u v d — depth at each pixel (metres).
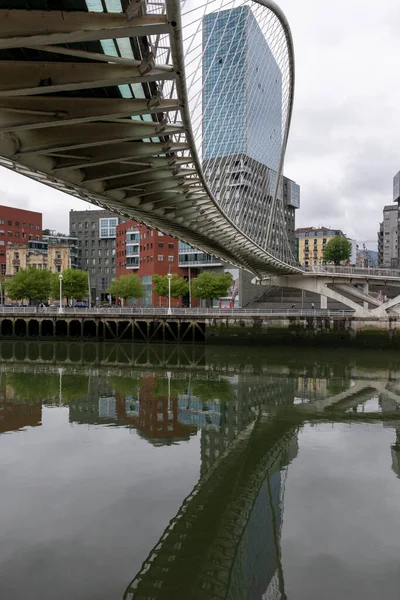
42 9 9.10
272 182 52.94
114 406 24.09
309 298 89.75
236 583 9.21
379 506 12.66
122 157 16.44
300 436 19.08
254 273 61.69
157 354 48.22
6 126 12.04
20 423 20.59
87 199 23.70
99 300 120.62
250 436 19.02
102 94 13.23
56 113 12.55
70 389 28.77
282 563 9.92
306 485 14.02
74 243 122.88
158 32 9.01
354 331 52.53
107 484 13.91
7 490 13.41
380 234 151.75
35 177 19.30
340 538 11.00
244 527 11.44
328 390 28.98
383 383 31.53
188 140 15.41
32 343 59.66
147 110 12.52
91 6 9.48
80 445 17.50
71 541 10.75
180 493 13.36
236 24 34.78
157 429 19.88
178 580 9.34
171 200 24.20
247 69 41.78
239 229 34.00
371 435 19.23
